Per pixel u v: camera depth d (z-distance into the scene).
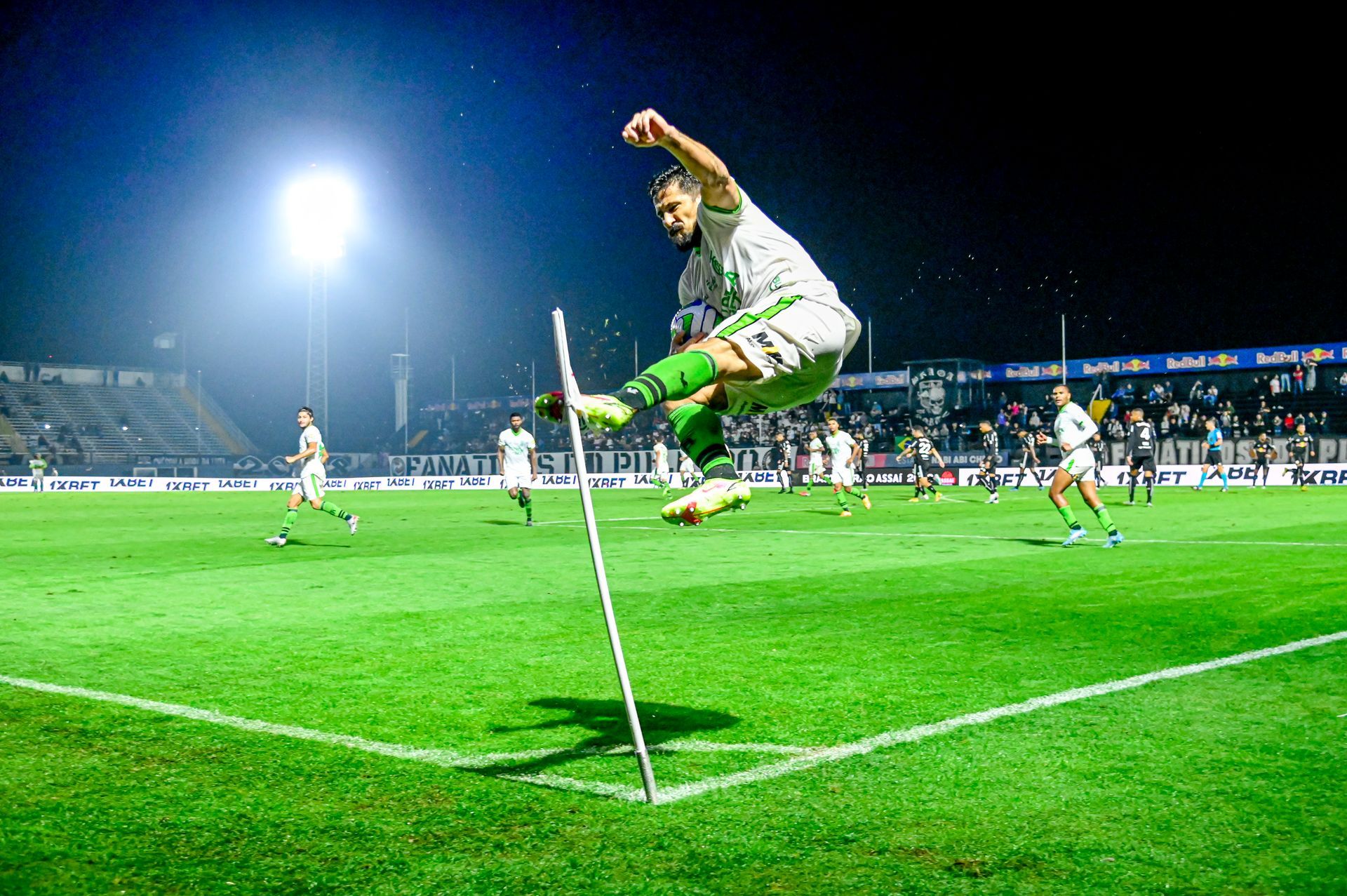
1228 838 3.11
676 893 2.78
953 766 3.83
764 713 4.68
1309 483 31.58
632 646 6.41
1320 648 5.96
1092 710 4.62
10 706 4.93
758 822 3.28
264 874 2.95
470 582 9.76
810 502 26.02
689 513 3.68
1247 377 39.94
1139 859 2.96
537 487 41.25
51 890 2.86
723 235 3.90
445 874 2.93
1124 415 39.47
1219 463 31.08
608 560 11.62
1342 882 2.80
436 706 4.90
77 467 41.19
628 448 46.28
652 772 3.80
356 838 3.21
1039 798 3.47
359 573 10.50
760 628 7.00
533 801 3.51
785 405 4.05
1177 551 11.96
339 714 4.76
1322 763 3.81
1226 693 4.91
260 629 7.12
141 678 5.55
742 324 3.67
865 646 6.29
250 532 16.69
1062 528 16.05
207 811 3.46
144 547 13.88
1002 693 4.99
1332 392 37.62
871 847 3.07
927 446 26.48
